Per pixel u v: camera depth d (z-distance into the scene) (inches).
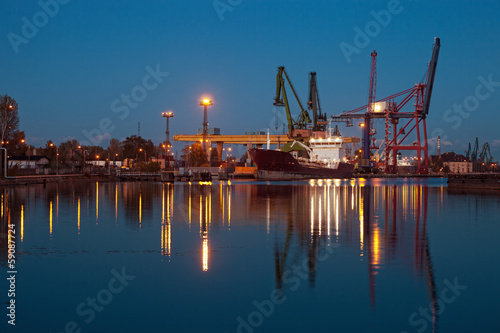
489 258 833.5
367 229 1194.0
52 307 580.1
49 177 4156.0
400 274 718.5
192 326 524.7
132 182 4685.0
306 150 7066.9
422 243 984.9
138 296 618.5
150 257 842.2
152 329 516.7
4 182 3299.7
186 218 1429.6
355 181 5629.9
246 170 7539.4
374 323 529.7
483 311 562.6
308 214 1557.6
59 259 824.9
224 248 925.8
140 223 1304.1
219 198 2325.3
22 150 5059.1
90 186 3592.5
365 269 749.9
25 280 690.2
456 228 1214.3
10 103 4650.6
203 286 661.3
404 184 4697.3
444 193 2886.3
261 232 1138.0
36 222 1315.2
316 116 7490.2
